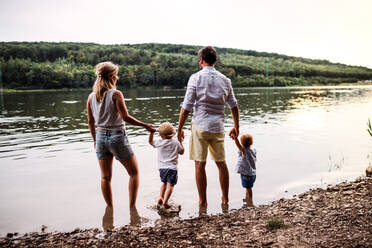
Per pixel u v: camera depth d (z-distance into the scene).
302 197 3.79
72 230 3.05
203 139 3.62
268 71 113.44
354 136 8.16
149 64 112.44
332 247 2.21
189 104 3.60
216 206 3.68
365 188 3.73
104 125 3.38
